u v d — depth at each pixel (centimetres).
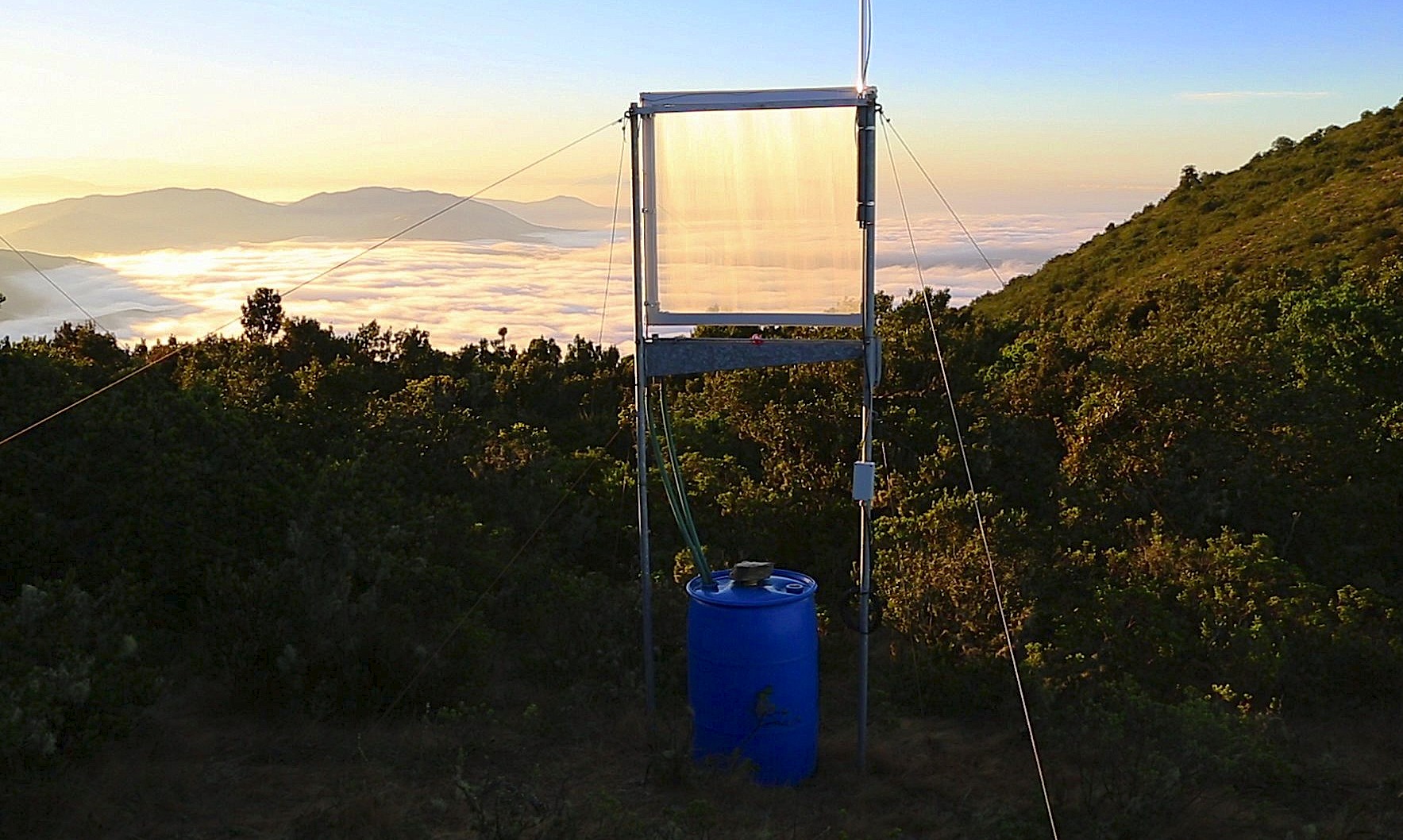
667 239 480
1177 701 562
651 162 475
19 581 597
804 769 486
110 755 454
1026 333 1348
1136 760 448
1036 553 669
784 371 1142
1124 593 640
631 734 520
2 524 593
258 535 654
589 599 653
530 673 605
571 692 571
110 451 655
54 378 731
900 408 1063
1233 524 862
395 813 414
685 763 461
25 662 435
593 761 493
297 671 519
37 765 413
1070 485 898
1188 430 925
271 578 551
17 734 393
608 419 1262
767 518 822
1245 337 1115
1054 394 1062
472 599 666
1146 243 4447
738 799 453
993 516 722
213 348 1438
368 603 553
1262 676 576
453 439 961
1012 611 613
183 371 1220
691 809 414
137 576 603
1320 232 3123
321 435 938
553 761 493
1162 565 708
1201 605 648
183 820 410
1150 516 868
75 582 584
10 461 630
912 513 802
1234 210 4247
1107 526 834
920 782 482
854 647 672
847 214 467
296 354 1460
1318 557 816
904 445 995
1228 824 432
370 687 532
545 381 1448
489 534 774
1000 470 958
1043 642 618
